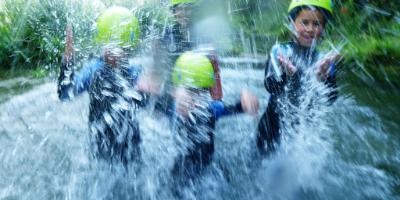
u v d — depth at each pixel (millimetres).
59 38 6234
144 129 3113
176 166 2832
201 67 2721
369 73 4906
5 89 4812
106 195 2629
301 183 2637
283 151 2961
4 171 2902
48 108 4113
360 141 3162
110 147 3088
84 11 5875
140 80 3141
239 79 5133
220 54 7211
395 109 3865
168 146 2957
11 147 3275
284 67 2992
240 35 9195
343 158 2910
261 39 9000
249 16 10703
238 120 3689
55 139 3395
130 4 5781
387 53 5270
